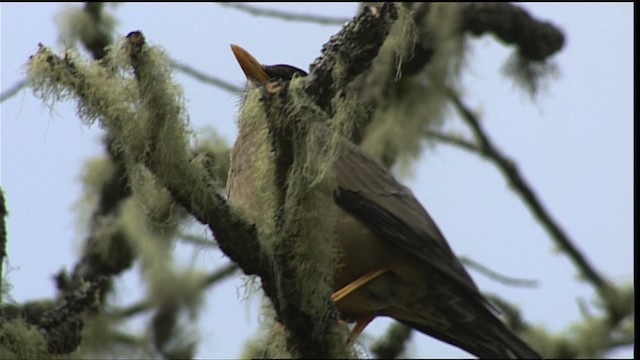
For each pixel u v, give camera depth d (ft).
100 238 41.68
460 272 35.55
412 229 35.19
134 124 22.84
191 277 42.37
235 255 23.79
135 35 22.75
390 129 44.27
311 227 23.68
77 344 32.01
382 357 42.52
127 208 41.86
